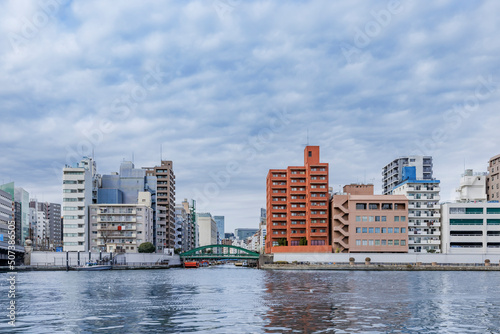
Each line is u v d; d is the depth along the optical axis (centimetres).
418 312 4047
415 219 15262
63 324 3528
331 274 11056
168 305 4659
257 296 5484
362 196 15088
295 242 16412
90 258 15350
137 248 17500
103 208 17412
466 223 14825
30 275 11506
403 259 14125
